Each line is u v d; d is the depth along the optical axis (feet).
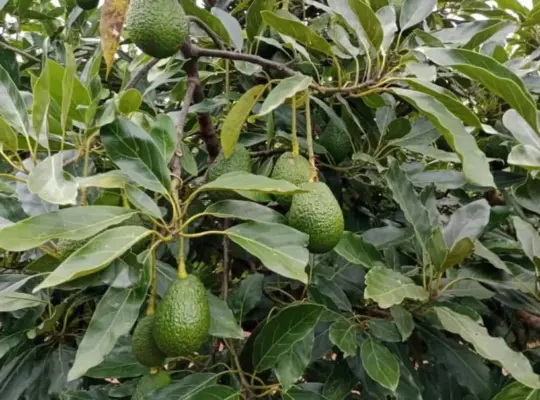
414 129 5.45
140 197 3.08
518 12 6.50
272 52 5.78
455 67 3.34
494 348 3.44
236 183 2.97
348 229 5.73
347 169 5.49
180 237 3.10
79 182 3.01
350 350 3.77
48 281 2.50
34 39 7.50
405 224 5.65
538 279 4.13
